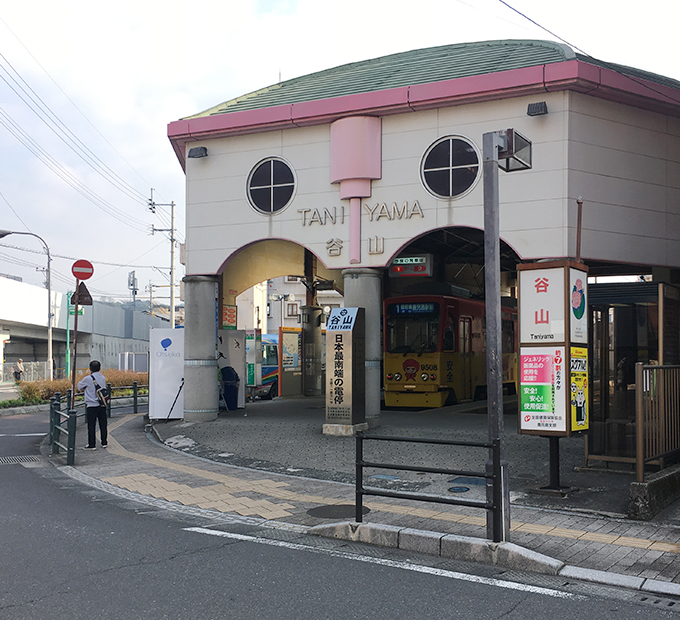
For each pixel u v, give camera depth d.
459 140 12.63
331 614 4.66
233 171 14.50
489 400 6.21
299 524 7.23
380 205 13.14
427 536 6.20
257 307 47.50
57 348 56.12
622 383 9.66
